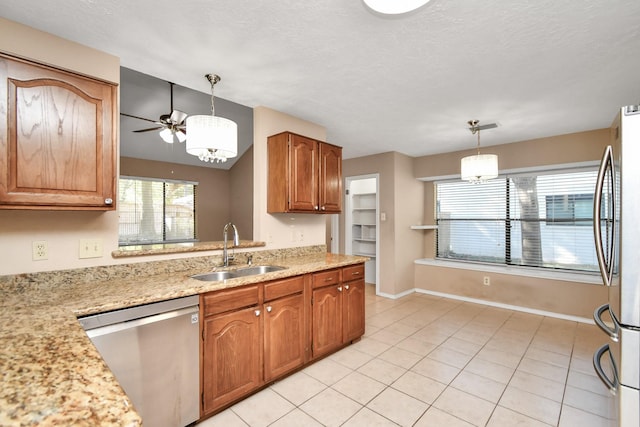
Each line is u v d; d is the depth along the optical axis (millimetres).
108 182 1706
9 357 877
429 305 4281
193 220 6215
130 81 3346
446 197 5109
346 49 1904
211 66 2119
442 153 4785
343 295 2826
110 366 1462
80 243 1850
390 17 1412
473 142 4117
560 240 4039
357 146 4379
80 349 943
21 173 1443
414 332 3281
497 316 3811
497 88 2457
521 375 2395
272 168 2863
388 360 2639
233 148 2117
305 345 2455
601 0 1452
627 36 1740
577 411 1950
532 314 3889
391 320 3662
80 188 1610
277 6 1513
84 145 1626
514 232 4395
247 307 2049
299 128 3182
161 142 5211
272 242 2945
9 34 1636
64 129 1565
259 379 2109
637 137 1249
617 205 1340
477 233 4746
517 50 1900
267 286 2174
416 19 1604
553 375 2393
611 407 1563
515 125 3373
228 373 1936
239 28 1693
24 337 1041
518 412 1942
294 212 2846
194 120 2016
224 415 1904
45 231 1739
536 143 3902
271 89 2494
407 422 1846
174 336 1685
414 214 5105
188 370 1746
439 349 2859
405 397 2100
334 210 3178
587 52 1915
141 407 1571
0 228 1614
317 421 1853
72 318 1253
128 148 5160
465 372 2438
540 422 1847
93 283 1872
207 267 2418
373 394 2135
